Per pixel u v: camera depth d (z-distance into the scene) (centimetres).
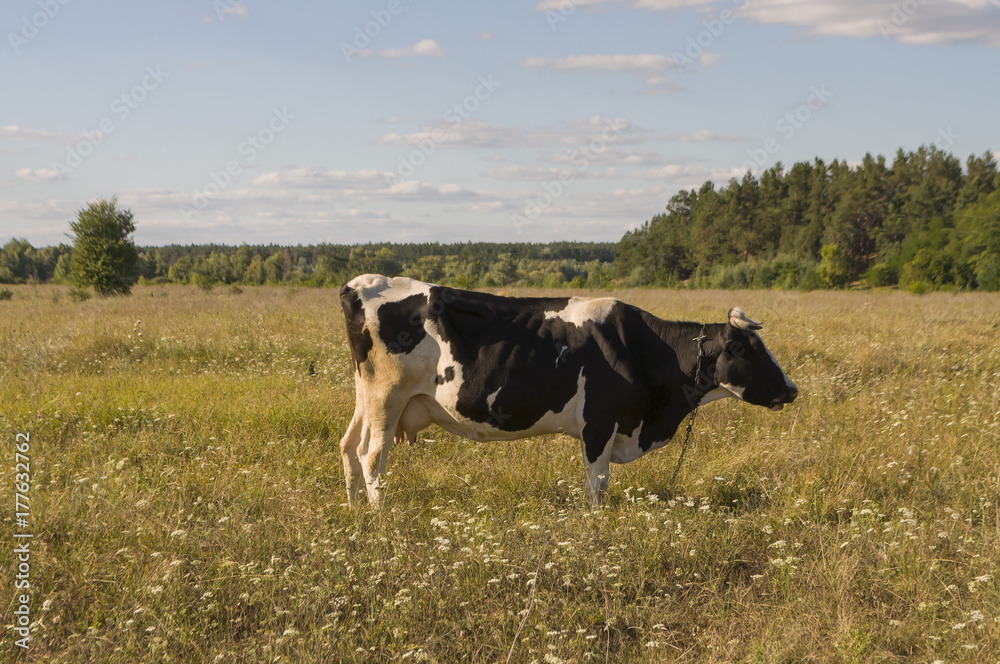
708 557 451
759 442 657
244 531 452
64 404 741
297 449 657
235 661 339
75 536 455
